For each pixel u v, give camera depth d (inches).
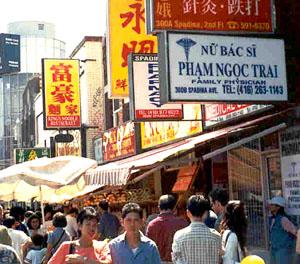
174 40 358.3
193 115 563.5
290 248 348.5
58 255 221.9
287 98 378.6
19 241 383.6
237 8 373.4
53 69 935.0
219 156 529.3
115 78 596.4
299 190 408.2
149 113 535.2
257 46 374.9
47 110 928.3
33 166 427.5
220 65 365.7
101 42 1001.5
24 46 4500.5
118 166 430.9
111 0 595.8
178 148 437.7
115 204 689.6
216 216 316.5
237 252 239.3
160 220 314.7
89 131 984.3
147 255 221.9
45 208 597.9
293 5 415.5
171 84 354.3
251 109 453.1
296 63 406.0
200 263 232.2
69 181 424.8
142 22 597.3
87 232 222.5
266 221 451.5
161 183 671.8
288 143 420.5
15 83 3725.4
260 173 460.8
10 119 3671.3
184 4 363.6
